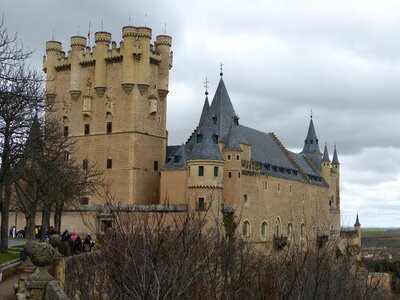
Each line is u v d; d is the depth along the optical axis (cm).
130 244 1085
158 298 962
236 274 1245
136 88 10019
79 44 10631
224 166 9500
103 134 10244
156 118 10400
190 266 1102
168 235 1201
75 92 10544
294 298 1283
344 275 1706
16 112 3950
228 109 10450
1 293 2419
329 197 14488
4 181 4703
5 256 3925
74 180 6303
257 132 12288
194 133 10344
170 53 10675
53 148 6256
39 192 5425
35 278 1217
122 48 10119
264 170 10869
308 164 14400
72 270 1830
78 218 9069
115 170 10019
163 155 10494
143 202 9938
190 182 8962
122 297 1026
